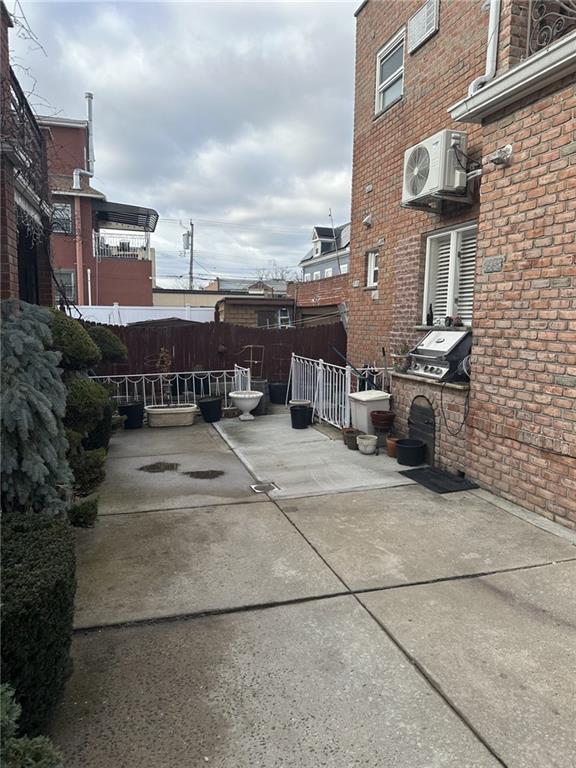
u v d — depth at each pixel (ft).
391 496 15.67
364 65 27.68
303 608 9.50
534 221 13.75
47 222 22.52
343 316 39.01
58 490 11.30
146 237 77.30
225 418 29.71
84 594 10.02
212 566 11.20
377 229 26.91
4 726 4.78
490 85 14.14
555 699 7.10
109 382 28.27
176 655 8.13
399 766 5.99
